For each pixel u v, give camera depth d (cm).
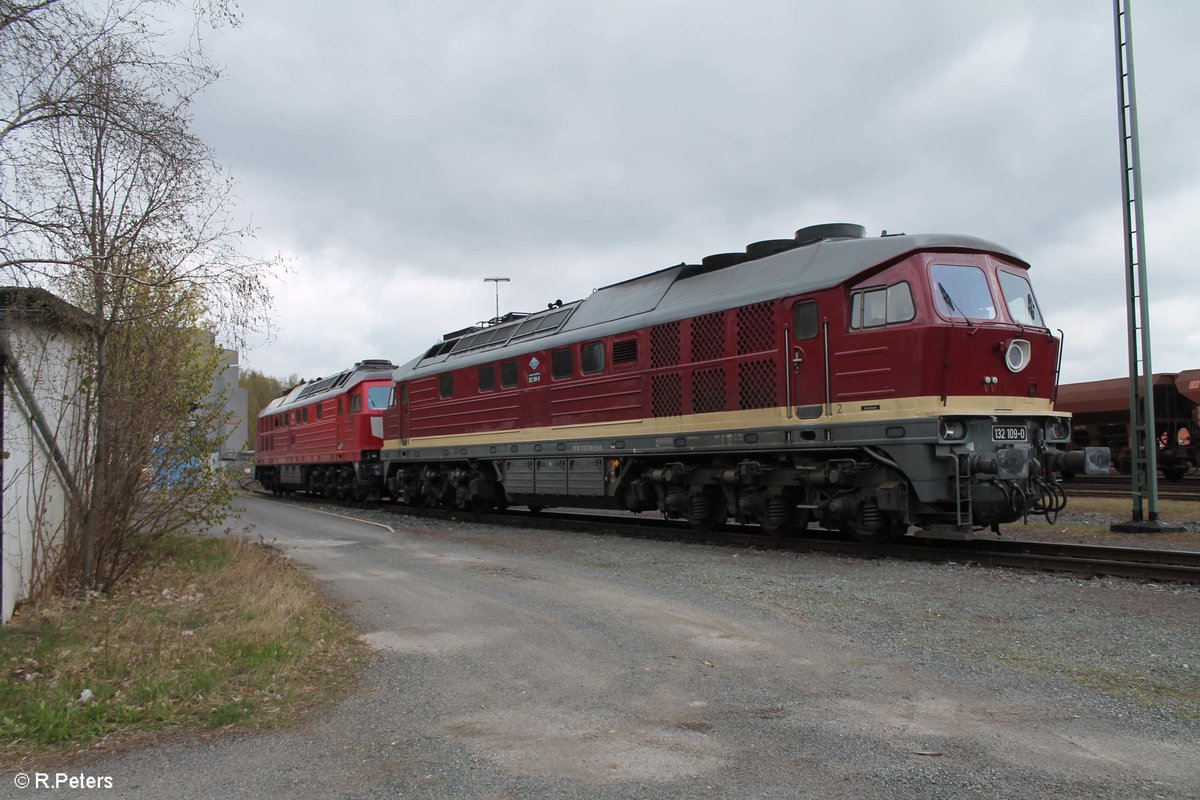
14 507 804
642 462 1416
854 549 1095
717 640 661
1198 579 834
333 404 2630
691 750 438
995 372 1005
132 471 957
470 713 507
